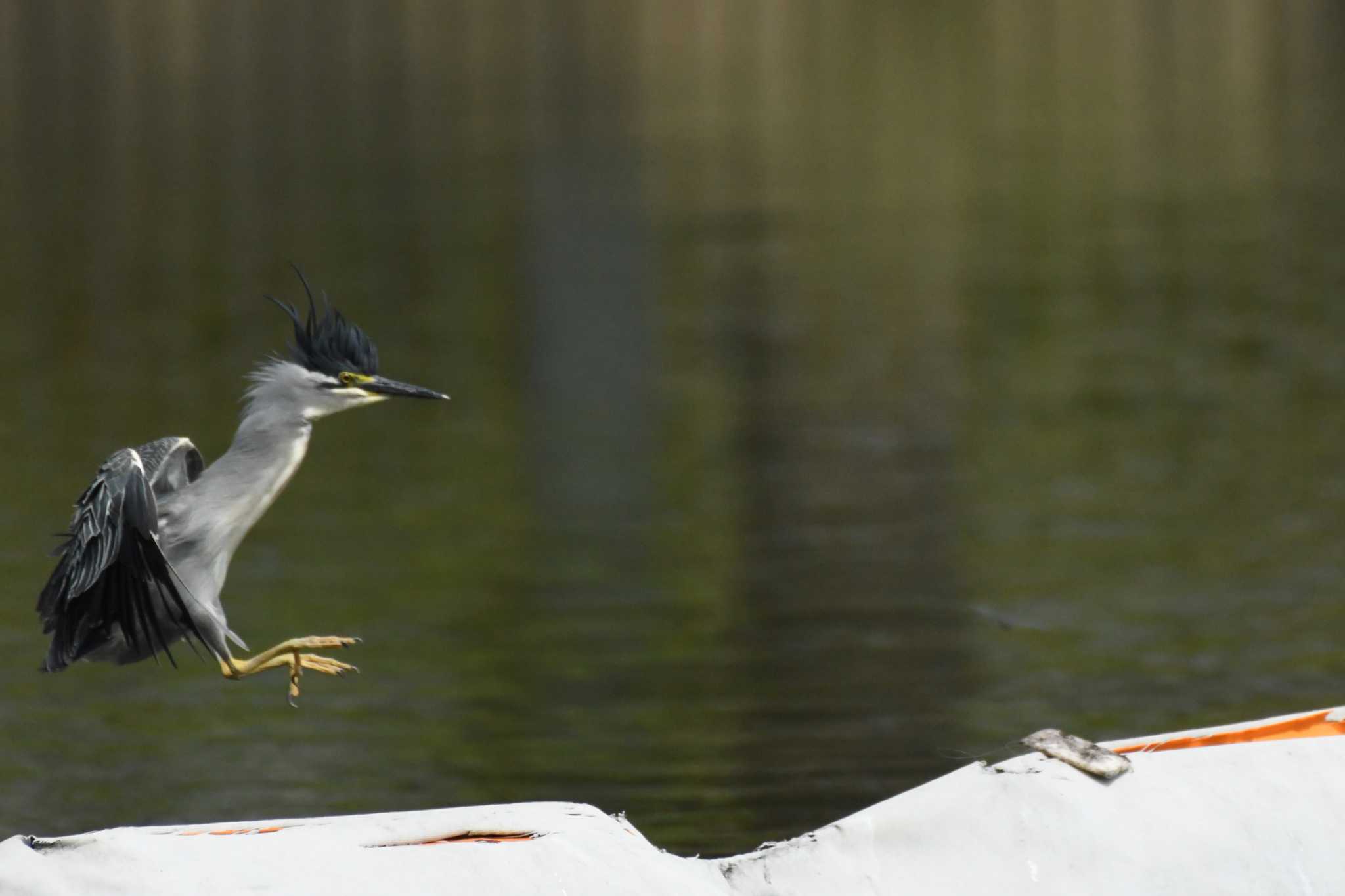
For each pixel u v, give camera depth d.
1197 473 15.52
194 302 24.48
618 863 5.66
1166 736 6.37
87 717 10.38
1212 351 20.34
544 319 23.20
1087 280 24.72
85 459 16.44
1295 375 19.09
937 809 5.96
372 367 6.62
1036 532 13.99
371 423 18.33
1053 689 10.55
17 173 38.34
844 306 23.58
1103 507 14.60
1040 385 19.14
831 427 17.62
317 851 5.56
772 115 44.22
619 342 21.62
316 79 53.12
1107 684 10.62
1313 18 61.56
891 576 12.88
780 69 53.47
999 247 27.53
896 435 17.22
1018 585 12.63
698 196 33.06
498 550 13.75
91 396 19.12
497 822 5.84
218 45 61.03
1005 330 21.92
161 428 17.61
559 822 5.84
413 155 39.03
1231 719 9.95
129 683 10.97
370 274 26.36
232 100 49.47
